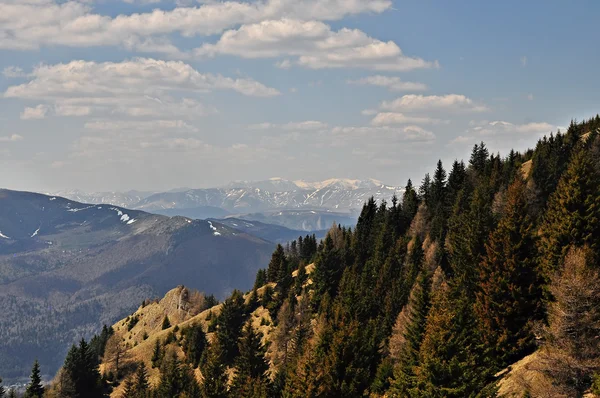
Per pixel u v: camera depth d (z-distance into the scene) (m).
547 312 51.03
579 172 64.88
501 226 68.06
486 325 60.91
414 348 62.09
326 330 79.44
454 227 110.50
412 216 161.75
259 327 140.25
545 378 47.06
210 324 152.12
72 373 139.25
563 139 147.62
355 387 68.00
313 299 128.12
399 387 56.06
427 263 107.25
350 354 69.75
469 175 156.75
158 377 139.12
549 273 59.22
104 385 146.38
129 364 152.88
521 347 58.41
